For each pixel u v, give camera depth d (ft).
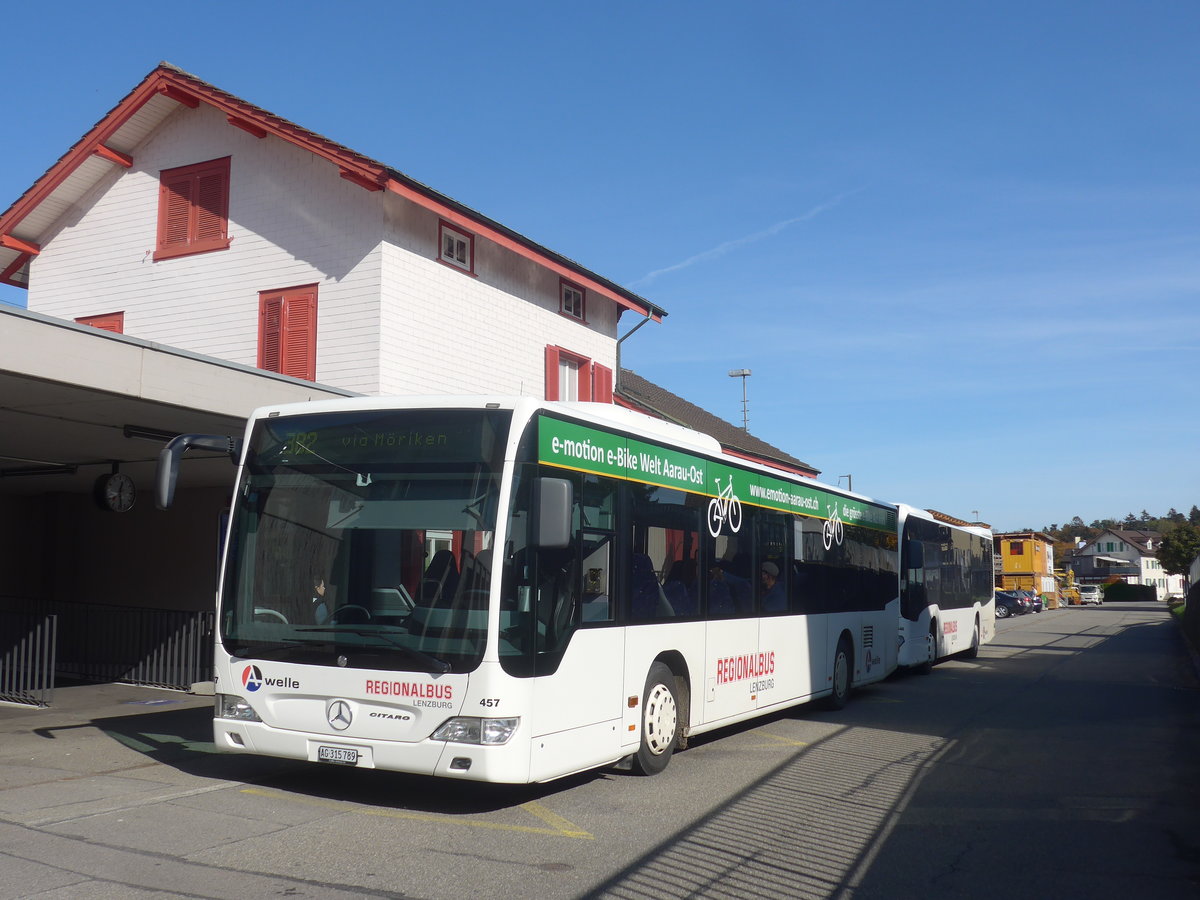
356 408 26.71
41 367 32.24
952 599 75.66
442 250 63.21
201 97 62.80
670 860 21.99
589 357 77.15
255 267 62.28
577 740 26.61
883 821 26.27
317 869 20.54
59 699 46.39
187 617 50.85
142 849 21.68
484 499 24.86
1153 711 49.57
